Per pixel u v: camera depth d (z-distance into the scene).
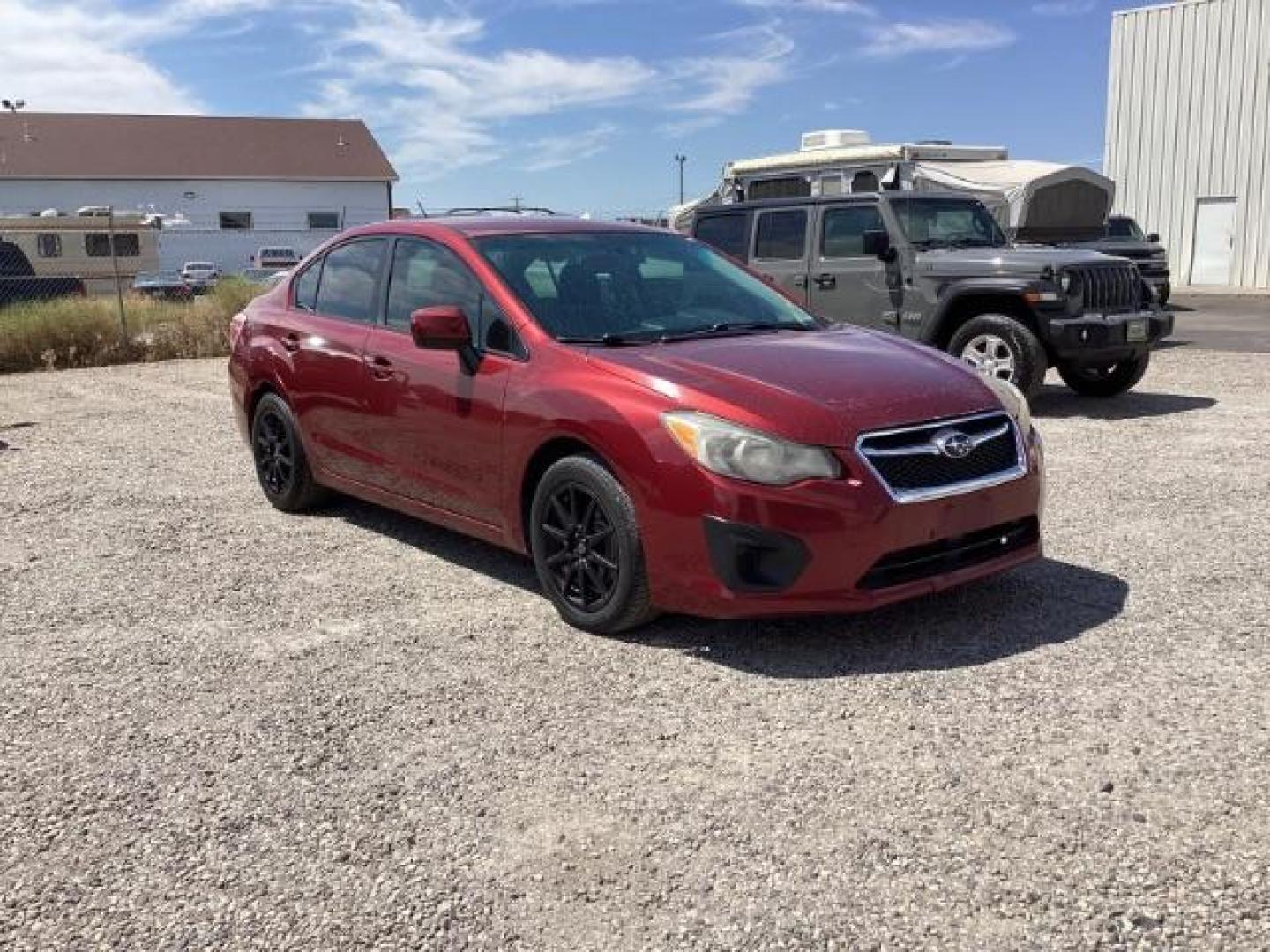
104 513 7.02
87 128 55.56
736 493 4.11
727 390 4.31
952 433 4.36
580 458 4.59
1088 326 9.39
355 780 3.52
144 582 5.59
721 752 3.62
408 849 3.13
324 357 6.16
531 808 3.32
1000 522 4.48
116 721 4.00
